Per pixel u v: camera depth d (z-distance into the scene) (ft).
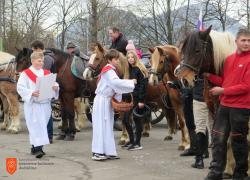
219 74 27.09
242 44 25.38
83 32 143.54
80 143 39.68
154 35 131.44
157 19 130.41
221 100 26.27
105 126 33.14
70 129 41.34
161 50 34.55
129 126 36.70
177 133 44.88
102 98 33.12
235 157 26.53
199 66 26.68
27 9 138.21
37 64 33.65
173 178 28.58
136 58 36.40
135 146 36.86
